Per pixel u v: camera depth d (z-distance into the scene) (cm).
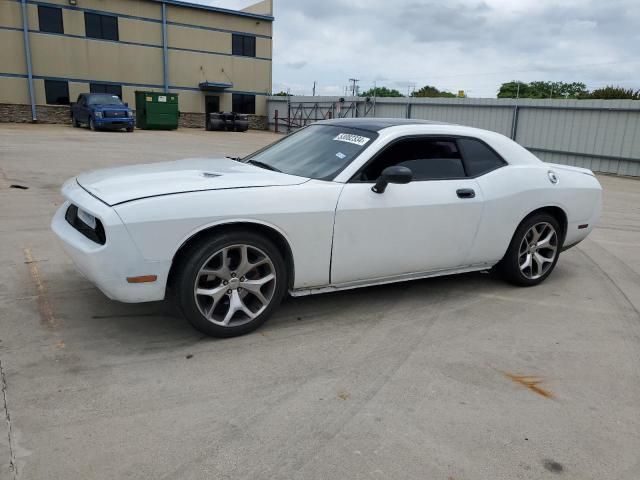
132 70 3247
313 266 365
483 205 426
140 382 292
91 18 3055
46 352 320
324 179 374
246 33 3616
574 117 1758
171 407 270
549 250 493
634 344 373
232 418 263
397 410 277
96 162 1241
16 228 605
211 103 3600
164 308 391
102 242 315
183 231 314
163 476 220
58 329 351
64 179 969
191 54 3441
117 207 306
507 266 471
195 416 263
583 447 253
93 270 312
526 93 7181
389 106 2725
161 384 291
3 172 1012
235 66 3634
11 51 2873
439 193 405
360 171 378
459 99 2234
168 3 3272
